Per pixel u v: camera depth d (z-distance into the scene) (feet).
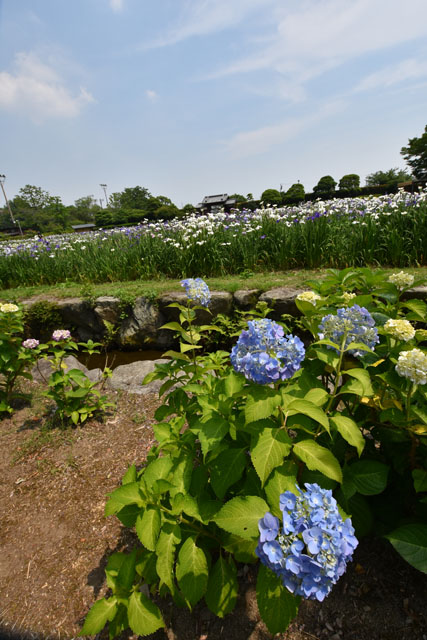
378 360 5.71
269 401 4.36
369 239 20.63
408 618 4.81
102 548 6.69
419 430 4.71
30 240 37.09
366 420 5.74
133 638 5.17
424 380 4.37
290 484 4.38
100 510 7.51
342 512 4.23
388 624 4.79
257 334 4.59
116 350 19.61
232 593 4.68
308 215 25.43
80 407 10.64
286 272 21.66
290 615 3.85
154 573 5.03
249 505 4.26
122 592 4.49
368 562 5.60
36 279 28.32
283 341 4.53
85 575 6.22
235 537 4.76
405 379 4.97
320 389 4.86
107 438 9.87
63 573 6.31
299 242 22.66
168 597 5.65
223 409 5.09
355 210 25.91
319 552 3.24
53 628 5.45
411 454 5.15
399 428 5.37
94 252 28.12
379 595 5.14
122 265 25.71
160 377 7.34
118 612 4.50
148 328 18.70
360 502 5.27
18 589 6.11
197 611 5.39
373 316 6.72
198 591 4.34
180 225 27.89
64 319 20.16
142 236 28.43
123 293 19.12
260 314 7.65
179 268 24.14
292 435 7.97
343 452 5.60
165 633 5.19
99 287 22.41
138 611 4.26
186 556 4.54
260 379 4.33
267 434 4.45
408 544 4.24
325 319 5.71
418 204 21.97
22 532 7.22
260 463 4.12
